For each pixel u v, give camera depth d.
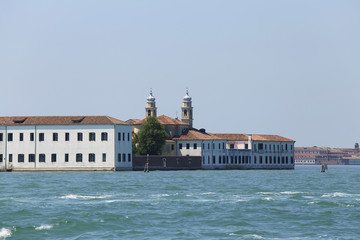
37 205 121.94
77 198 135.62
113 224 100.25
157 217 106.88
